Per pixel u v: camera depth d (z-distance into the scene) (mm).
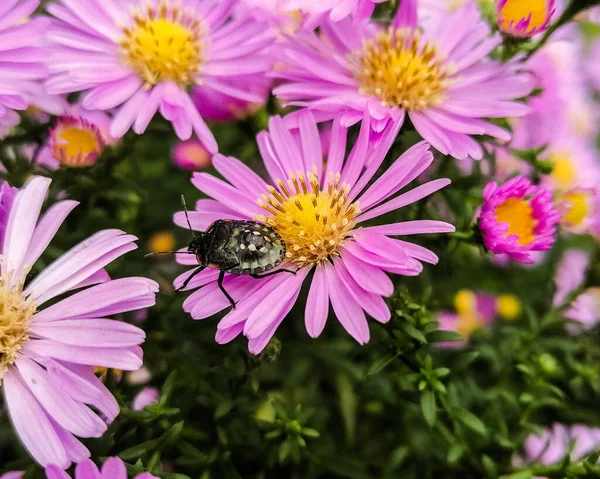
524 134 155
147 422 118
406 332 117
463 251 145
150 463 113
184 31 133
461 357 130
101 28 130
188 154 145
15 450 120
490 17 137
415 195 112
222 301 110
